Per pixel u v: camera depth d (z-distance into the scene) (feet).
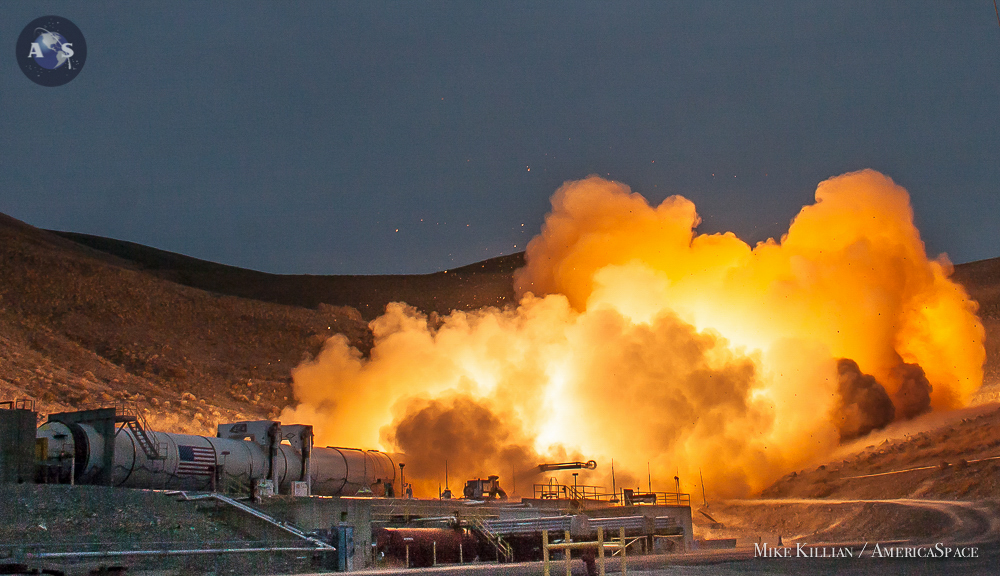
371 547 150.10
